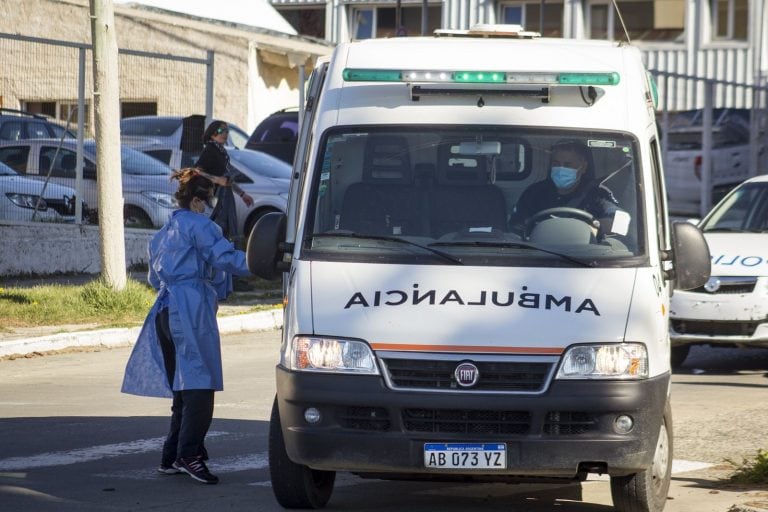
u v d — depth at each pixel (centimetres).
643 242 1548
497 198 1590
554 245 1542
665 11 8400
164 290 1781
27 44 4284
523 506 1669
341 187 1614
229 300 4012
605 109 1639
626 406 1430
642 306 1478
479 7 8862
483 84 1641
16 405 2402
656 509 1555
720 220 3067
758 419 2281
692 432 2164
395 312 1469
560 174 1599
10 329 3234
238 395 2517
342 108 1662
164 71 4975
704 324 2769
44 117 4344
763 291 2728
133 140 4909
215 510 1605
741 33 8225
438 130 1633
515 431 1438
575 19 8569
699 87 7775
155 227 4656
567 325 1448
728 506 1633
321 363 1464
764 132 6619
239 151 5084
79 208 4344
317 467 1477
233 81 7406
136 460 1914
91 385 2661
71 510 1590
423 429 1445
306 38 7962
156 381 1800
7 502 1628
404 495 1731
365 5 9400
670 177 6512
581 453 1428
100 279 3616
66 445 2023
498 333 1441
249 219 4891
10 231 4122
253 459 1930
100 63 3525
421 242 1551
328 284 1511
